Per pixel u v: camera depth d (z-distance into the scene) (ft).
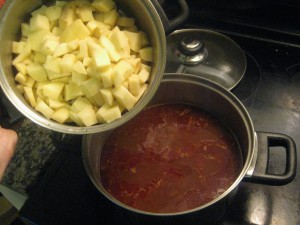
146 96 2.02
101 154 2.59
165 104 2.77
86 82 2.02
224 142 2.56
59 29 2.17
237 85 2.87
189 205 2.30
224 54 3.00
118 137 2.66
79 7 2.16
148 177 2.45
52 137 2.91
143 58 2.18
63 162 2.74
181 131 2.64
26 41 2.13
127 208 1.99
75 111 2.07
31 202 2.59
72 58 2.03
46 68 2.02
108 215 2.49
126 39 2.11
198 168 2.46
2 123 2.39
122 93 2.00
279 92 3.01
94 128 2.01
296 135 2.78
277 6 3.15
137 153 2.57
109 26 2.19
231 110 2.45
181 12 2.37
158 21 1.98
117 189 2.42
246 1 3.13
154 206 2.32
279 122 2.86
